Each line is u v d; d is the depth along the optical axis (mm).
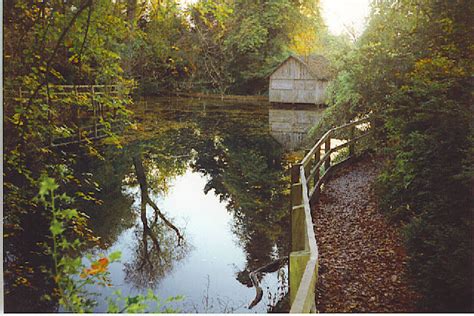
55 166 5086
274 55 21812
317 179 6156
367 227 4840
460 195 3375
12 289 3986
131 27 6199
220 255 5227
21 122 4215
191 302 4055
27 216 5156
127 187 8305
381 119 6020
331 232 4848
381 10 6008
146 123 15680
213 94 22578
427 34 4750
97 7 4621
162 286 4371
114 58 5418
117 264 4945
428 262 3162
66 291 2557
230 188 8383
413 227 3451
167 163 10359
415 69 4523
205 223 6375
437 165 3520
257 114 19484
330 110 8836
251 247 5484
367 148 8016
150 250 5336
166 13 6258
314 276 2768
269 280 4562
